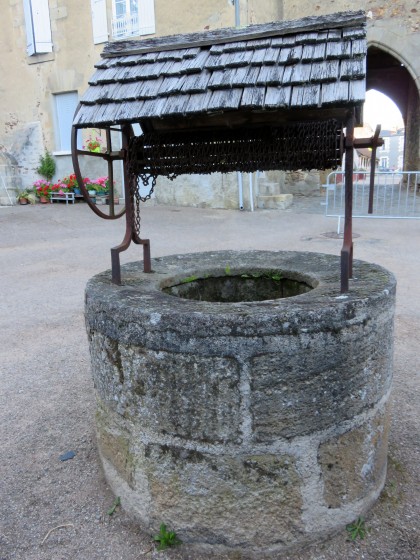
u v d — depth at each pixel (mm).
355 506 1977
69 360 3756
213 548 1884
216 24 10039
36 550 1966
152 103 2012
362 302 1741
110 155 2309
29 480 2387
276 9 12078
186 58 2172
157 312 1710
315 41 2008
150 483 1925
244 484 1789
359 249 6871
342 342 1721
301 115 2055
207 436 1758
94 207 2256
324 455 1827
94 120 2053
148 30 10695
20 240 8359
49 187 12258
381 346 1887
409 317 4348
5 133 13102
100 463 2490
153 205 11461
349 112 1930
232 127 2148
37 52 11945
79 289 5523
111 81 2191
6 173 12555
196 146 2197
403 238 7594
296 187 13352
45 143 12758
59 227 9352
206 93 1955
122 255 6914
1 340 4160
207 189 10984
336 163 2084
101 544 1979
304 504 1845
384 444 2094
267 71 1943
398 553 1872
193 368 1697
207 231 8500
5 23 12352
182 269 2582
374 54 14336
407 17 11000
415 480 2281
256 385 1677
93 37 11445
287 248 6988
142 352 1771
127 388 1869
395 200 11391
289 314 1631
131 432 1931
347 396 1800
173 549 1928
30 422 2906
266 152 2123
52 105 12461
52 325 4484
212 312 1671
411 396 3041
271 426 1726
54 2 11609
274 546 1862
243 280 2666
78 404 3105
